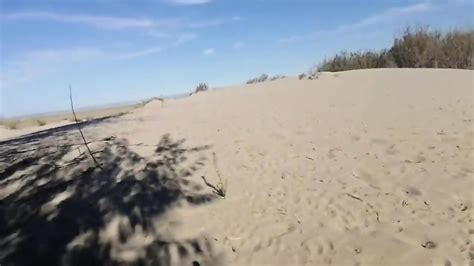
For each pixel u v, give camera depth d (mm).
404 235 4312
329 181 5617
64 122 16594
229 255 4492
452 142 6242
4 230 4848
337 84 12477
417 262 3924
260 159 6625
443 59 15805
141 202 5367
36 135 9445
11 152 7289
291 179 5828
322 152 6605
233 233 4824
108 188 5672
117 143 7508
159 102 13672
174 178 6016
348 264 4066
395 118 7809
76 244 4609
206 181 5961
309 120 8516
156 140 7758
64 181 5863
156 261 4465
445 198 4805
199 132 8297
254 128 8328
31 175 6086
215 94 14344
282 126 8281
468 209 4551
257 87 14586
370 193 5164
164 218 5102
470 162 5531
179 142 7605
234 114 9891
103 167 6324
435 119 7430
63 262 4391
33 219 5016
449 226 4328
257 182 5863
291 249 4410
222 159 6719
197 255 4535
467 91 9461
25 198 5461
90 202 5332
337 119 8305
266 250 4469
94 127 9375
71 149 7137
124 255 4531
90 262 4422
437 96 9211
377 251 4160
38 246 4566
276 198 5395
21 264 4344
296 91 12219
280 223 4867
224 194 5602
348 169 5871
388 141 6637
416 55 16250
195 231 4898
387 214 4703
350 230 4543
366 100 9680
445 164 5578
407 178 5363
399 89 10445
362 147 6562
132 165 6426
